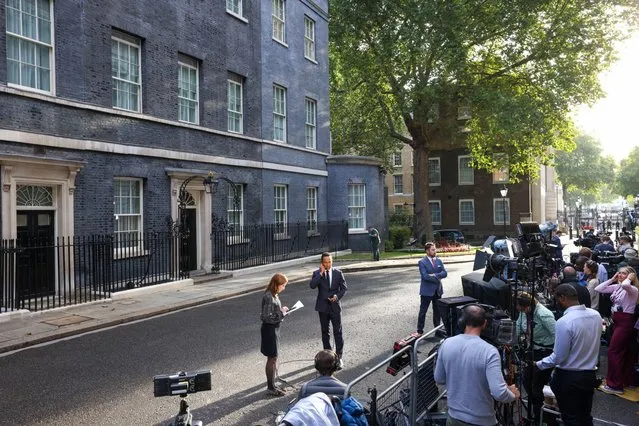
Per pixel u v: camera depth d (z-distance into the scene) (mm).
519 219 44719
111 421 6215
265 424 6148
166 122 17141
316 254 25984
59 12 13703
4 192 12148
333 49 33625
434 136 33750
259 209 22609
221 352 9125
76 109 14125
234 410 6602
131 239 15828
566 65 27844
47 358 8758
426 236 33750
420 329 10266
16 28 12758
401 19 28922
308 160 26766
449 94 29406
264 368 8266
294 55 25703
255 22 22562
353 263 23438
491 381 4062
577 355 5270
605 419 6426
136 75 16500
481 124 31031
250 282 17281
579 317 5309
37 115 13047
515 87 30531
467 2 27766
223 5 20406
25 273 12836
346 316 12102
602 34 27422
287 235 24625
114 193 15609
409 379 6164
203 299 14008
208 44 19516
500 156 32750
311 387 4922
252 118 22234
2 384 7469
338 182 28750
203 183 18219
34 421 6180
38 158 12727
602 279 10133
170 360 8641
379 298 14516
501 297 7336
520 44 28797
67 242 13602
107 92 15148
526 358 6266
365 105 35688
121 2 15641
